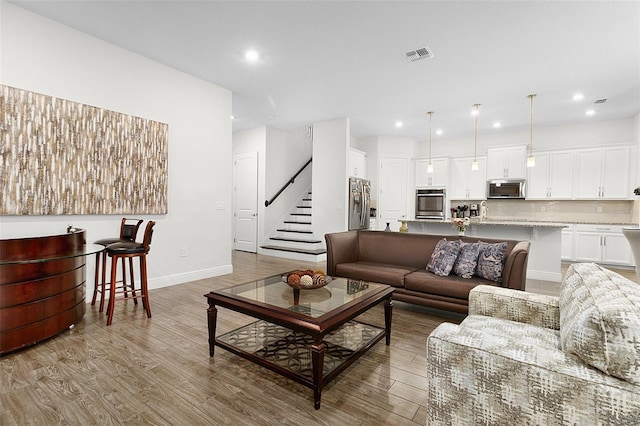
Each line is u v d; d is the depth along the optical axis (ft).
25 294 7.34
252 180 23.25
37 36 9.44
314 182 21.47
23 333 7.29
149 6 8.97
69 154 10.05
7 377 6.18
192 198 13.92
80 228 10.43
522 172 21.26
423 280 9.63
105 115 10.90
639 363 2.91
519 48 10.93
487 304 5.88
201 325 8.95
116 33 10.45
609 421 2.97
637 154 17.84
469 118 19.66
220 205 15.14
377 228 24.45
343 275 11.47
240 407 5.40
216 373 6.46
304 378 5.64
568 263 19.34
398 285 10.16
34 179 9.32
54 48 9.78
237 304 6.64
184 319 9.41
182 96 13.38
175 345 7.68
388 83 14.28
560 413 3.24
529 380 3.42
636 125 18.08
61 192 9.87
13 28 9.00
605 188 18.89
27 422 4.93
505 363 3.57
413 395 5.82
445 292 9.22
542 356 3.55
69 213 10.06
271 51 11.51
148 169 12.16
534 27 9.64
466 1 8.52
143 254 9.48
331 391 5.92
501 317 5.72
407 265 11.78
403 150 25.30
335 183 20.44
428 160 24.85
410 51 11.32
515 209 22.63
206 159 14.42
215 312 7.16
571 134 20.57
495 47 10.90
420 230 18.11
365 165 25.04
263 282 8.41
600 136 19.67
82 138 10.34
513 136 22.49
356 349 7.20
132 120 11.64
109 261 11.45
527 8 8.75
